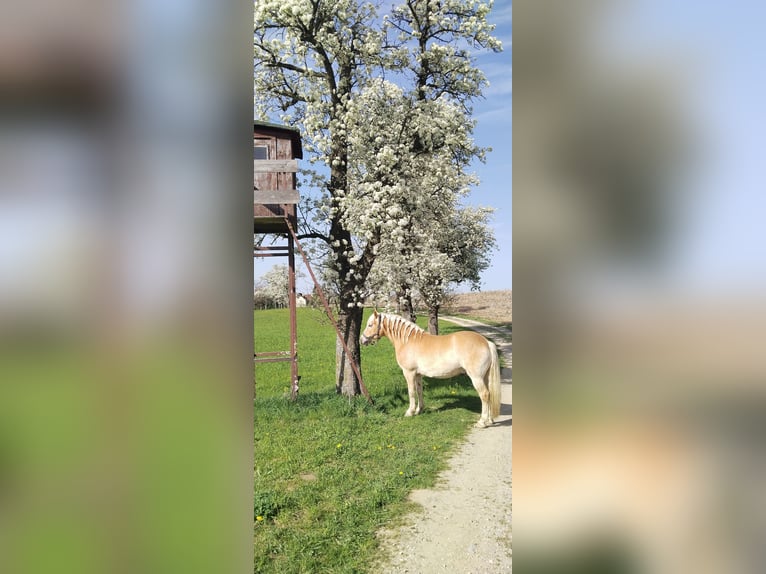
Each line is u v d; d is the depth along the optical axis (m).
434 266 10.66
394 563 3.93
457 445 6.96
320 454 6.45
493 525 4.52
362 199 9.12
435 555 4.02
